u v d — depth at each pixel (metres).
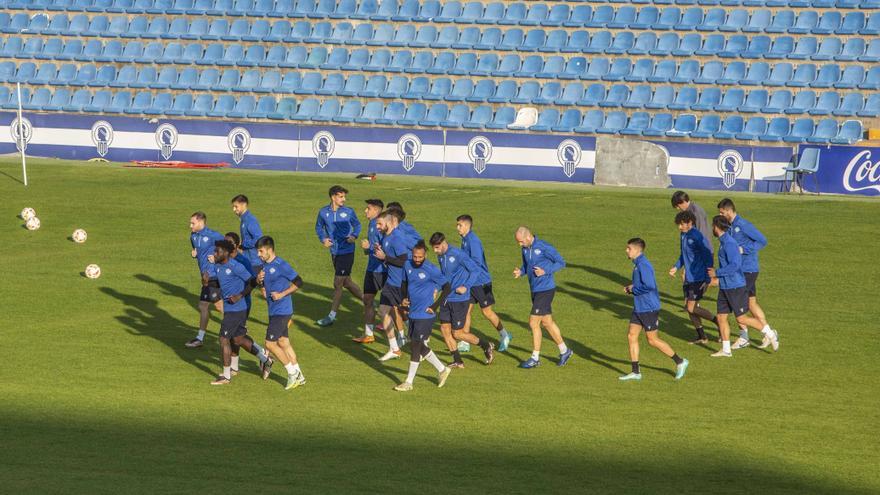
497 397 21.72
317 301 30.69
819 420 20.39
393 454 18.00
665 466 17.69
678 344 26.58
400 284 24.41
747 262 25.73
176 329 27.08
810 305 30.08
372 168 55.78
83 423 19.36
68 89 67.38
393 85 64.31
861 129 55.00
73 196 46.09
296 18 68.94
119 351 24.80
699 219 28.66
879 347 25.97
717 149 51.16
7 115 59.84
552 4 66.38
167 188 48.62
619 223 41.53
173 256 35.62
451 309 23.75
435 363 22.34
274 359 24.56
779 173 50.28
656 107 59.19
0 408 20.16
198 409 20.45
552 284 24.00
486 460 17.80
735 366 24.47
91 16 71.00
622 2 65.25
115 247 36.94
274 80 65.75
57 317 27.81
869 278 33.03
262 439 18.67
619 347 26.14
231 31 69.25
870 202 46.88
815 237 38.81
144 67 67.75
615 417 20.44
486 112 61.47
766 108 57.22
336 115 63.22
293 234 39.19
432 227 40.16
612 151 52.62
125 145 58.47
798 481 17.09
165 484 16.25
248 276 22.09
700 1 63.97
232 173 54.31
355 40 66.44
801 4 62.16
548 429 19.59
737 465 17.80
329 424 19.67
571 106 60.81
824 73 58.66
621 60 62.28
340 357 24.98
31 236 38.53
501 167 54.34
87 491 15.84
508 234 39.25
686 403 21.45
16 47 70.12
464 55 64.81
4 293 30.31
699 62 60.91
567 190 50.38
